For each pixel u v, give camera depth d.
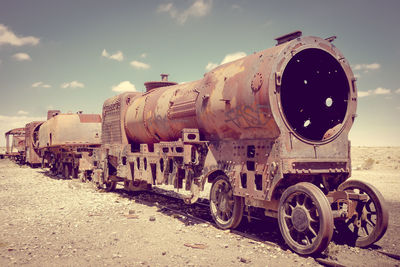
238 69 6.32
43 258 5.00
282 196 5.39
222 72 6.83
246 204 6.12
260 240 5.76
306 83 7.03
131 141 11.21
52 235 6.30
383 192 12.45
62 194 11.77
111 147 11.77
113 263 4.76
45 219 7.70
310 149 5.59
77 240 5.94
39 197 11.12
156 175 8.70
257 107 5.59
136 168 10.00
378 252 5.30
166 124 8.59
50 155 22.45
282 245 5.58
